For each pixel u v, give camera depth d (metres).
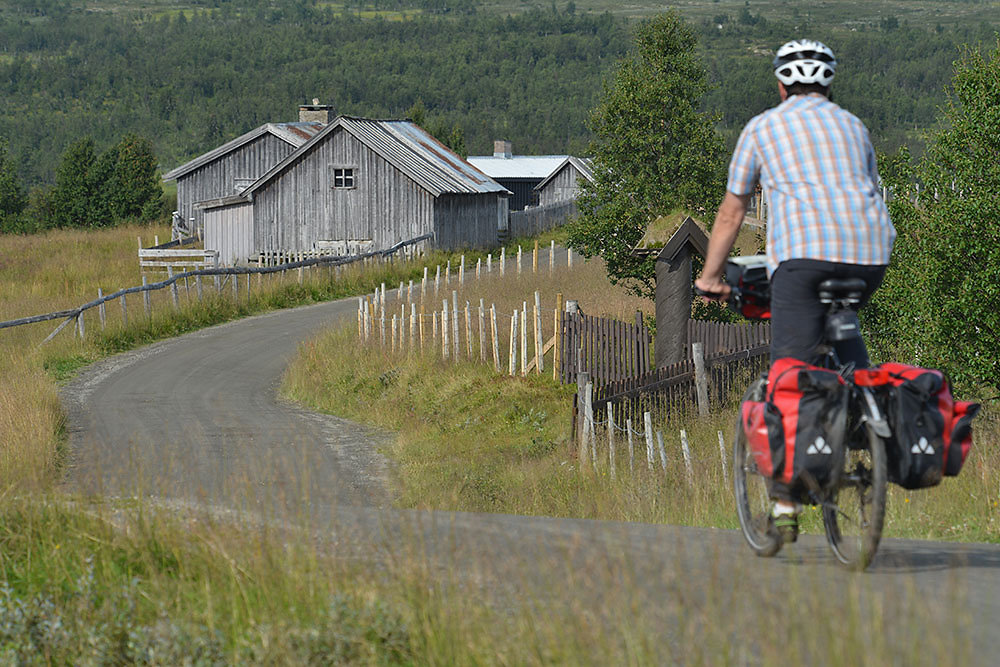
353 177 130.88
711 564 12.74
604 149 71.94
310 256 127.44
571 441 42.41
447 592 12.72
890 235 11.62
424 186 127.69
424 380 58.97
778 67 12.28
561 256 137.38
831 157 11.72
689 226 48.62
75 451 41.50
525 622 11.27
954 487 23.48
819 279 11.53
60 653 13.60
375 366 62.72
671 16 72.12
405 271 114.56
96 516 18.38
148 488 22.91
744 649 10.12
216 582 14.97
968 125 35.09
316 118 167.00
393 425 51.84
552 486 36.22
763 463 11.74
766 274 12.61
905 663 8.84
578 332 56.72
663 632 10.91
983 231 33.78
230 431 47.56
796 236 11.59
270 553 14.96
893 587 11.59
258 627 12.59
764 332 47.31
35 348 67.81
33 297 99.75
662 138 70.56
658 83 70.44
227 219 134.38
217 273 89.94
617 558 13.45
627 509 30.61
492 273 110.81
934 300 34.94
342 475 39.97
